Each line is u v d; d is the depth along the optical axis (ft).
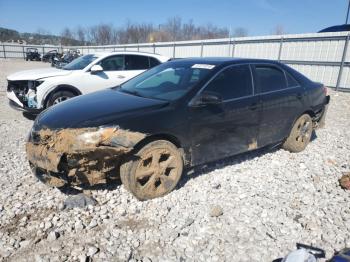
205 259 8.80
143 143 11.28
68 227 9.98
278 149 18.01
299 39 49.98
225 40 63.93
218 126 13.15
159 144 11.51
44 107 23.25
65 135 10.48
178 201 11.73
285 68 16.74
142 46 97.45
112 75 26.48
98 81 25.62
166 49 84.99
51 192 12.12
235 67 14.28
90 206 11.10
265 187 13.08
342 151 18.26
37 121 12.12
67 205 11.07
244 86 14.26
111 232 9.84
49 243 9.26
